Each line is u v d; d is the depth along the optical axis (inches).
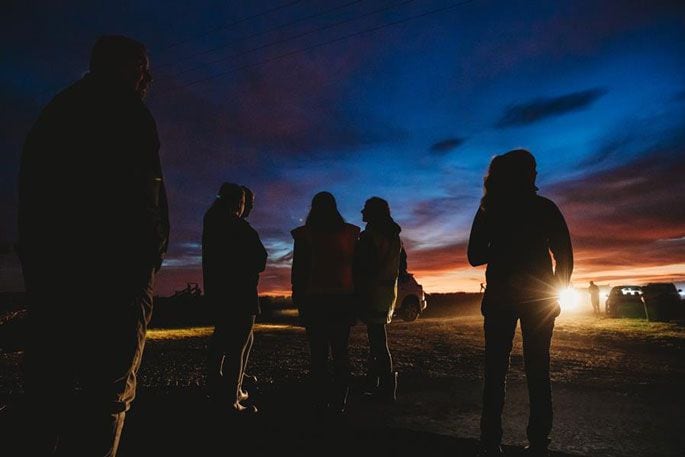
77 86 78.8
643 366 240.5
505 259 118.3
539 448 113.2
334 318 146.9
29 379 68.4
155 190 77.2
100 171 72.2
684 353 291.1
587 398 170.4
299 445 119.1
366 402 164.2
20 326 331.3
